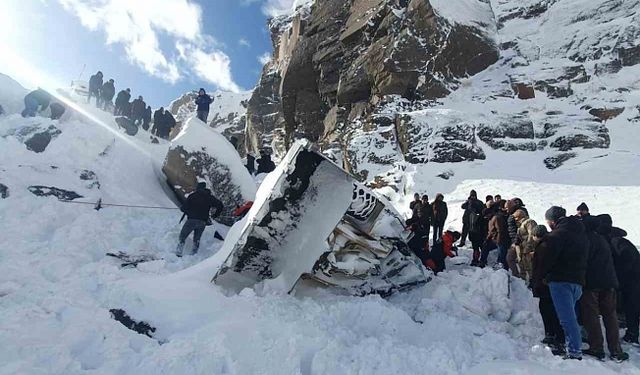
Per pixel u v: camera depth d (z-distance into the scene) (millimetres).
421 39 23047
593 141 17859
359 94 24641
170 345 3924
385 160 18359
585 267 4648
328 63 28125
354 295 6035
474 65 23766
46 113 13773
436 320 5277
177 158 11148
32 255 6371
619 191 13188
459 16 23938
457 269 8398
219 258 6293
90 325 4324
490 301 6148
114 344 4027
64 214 8125
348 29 27266
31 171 9070
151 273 6430
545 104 21312
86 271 6023
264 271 5895
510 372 3912
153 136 17750
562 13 27453
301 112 29875
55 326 4277
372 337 4430
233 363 3691
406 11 24219
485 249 8602
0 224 7184
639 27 23922
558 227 4812
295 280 5660
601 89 21906
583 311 4871
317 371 3703
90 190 9406
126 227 8586
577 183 14812
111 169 10711
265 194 5953
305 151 5434
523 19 28922
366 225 6055
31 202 7934
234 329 4367
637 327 5348
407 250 6395
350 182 5633
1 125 11016
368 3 27047
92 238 7371
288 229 5727
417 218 8609
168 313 4719
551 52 25422
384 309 5191
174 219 9734
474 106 21453
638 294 5336
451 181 15891
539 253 4859
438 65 22719
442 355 4035
